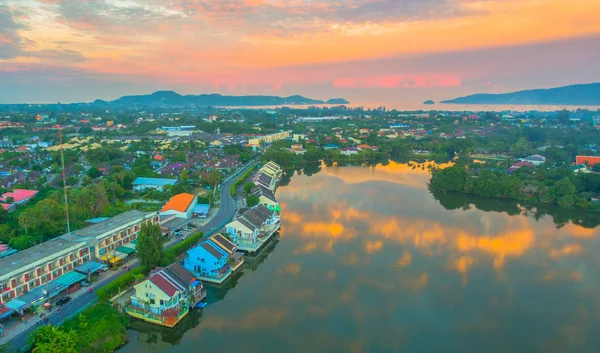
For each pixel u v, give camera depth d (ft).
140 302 273.33
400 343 255.70
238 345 252.42
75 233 345.51
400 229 467.52
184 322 278.05
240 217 418.51
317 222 489.67
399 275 349.00
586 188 636.07
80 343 226.17
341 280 338.75
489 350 250.78
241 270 359.87
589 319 287.28
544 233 465.06
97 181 612.29
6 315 239.91
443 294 317.63
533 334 268.41
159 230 326.65
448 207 572.10
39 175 653.71
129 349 249.14
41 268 279.08
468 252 402.11
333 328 270.87
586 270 364.79
